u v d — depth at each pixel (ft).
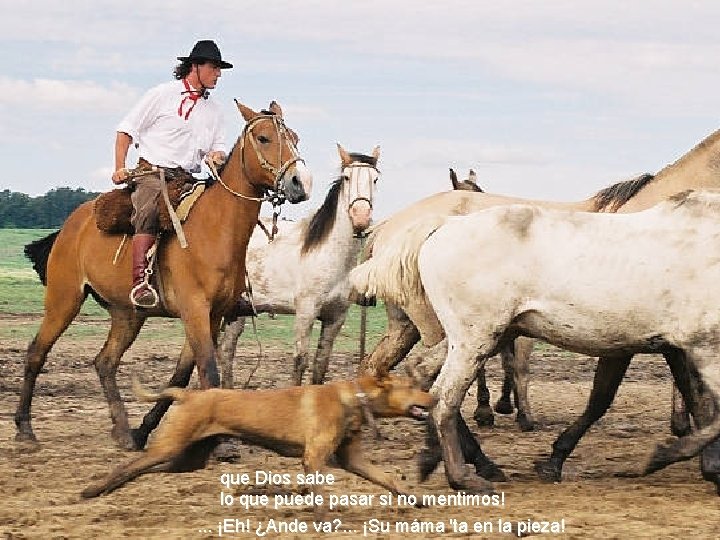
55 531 27.89
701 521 29.45
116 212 40.42
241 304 41.63
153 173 39.70
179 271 38.86
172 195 39.22
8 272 167.02
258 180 38.73
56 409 51.85
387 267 34.83
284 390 29.43
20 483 33.96
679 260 32.27
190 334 38.47
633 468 33.47
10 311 106.93
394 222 42.19
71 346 80.12
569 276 32.55
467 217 33.99
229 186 39.01
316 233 48.93
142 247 38.99
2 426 46.70
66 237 43.14
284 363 73.10
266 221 52.16
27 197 335.26
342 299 49.21
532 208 33.40
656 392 61.31
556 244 32.83
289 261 50.52
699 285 32.17
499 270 32.89
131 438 41.09
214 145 41.06
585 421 35.83
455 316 33.32
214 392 29.55
